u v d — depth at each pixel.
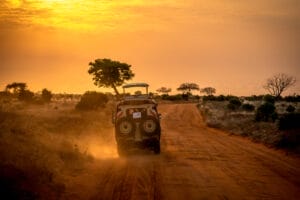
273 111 38.94
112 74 77.31
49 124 24.27
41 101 65.31
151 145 18.89
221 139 27.02
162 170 14.38
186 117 57.53
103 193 10.89
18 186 9.95
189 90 180.88
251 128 31.08
